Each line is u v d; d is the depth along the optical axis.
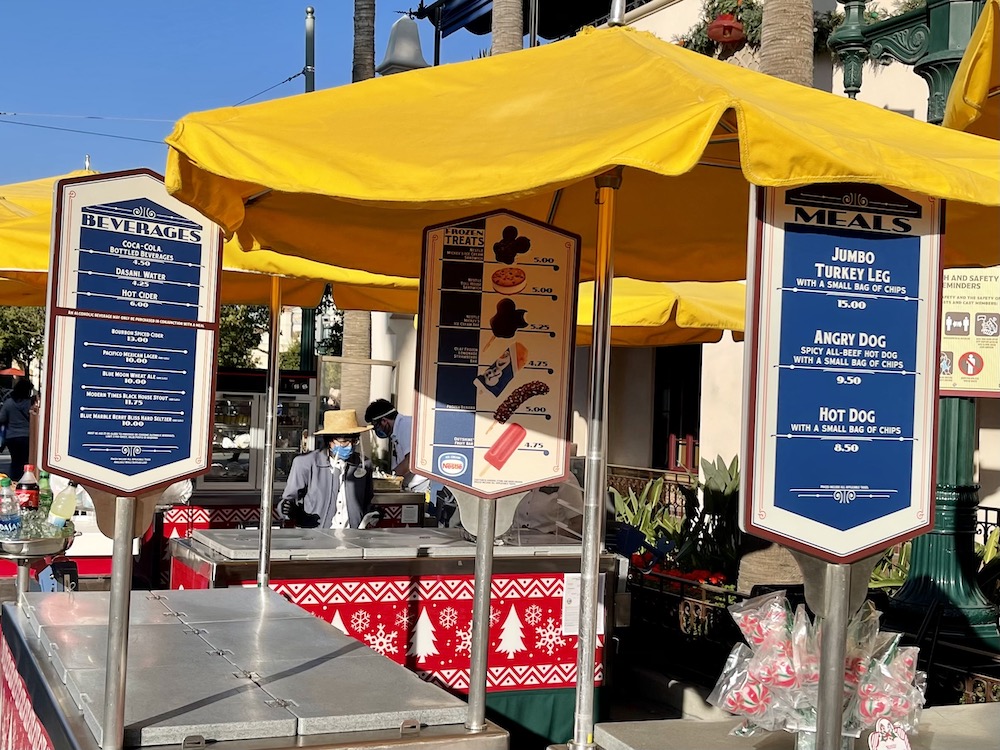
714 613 7.32
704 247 4.92
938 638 6.36
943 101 7.00
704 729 3.22
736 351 13.01
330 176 2.70
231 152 2.80
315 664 3.54
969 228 3.89
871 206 2.71
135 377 3.05
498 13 14.06
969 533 7.06
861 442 2.69
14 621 4.25
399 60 14.27
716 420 13.28
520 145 2.65
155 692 3.12
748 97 2.78
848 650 2.95
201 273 3.17
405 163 2.67
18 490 5.40
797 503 2.64
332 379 15.31
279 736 2.91
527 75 3.37
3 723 4.35
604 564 6.16
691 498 9.20
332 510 7.92
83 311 3.00
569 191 4.90
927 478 2.75
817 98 3.46
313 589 5.61
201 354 3.16
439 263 3.60
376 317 23.84
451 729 3.07
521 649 5.96
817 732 2.74
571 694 6.05
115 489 2.96
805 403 2.65
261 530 5.40
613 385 15.82
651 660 7.79
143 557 8.95
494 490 3.53
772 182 2.44
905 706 2.90
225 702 3.05
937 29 6.97
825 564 2.70
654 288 7.04
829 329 2.67
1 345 35.19
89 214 3.02
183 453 3.10
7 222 5.56
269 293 6.91
